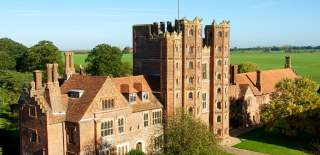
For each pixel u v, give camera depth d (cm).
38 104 6075
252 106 10306
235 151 7712
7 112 10519
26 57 14138
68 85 6756
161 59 7488
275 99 8794
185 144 5528
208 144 5609
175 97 7612
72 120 6081
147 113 7219
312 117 8219
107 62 13250
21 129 6600
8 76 11150
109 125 6462
